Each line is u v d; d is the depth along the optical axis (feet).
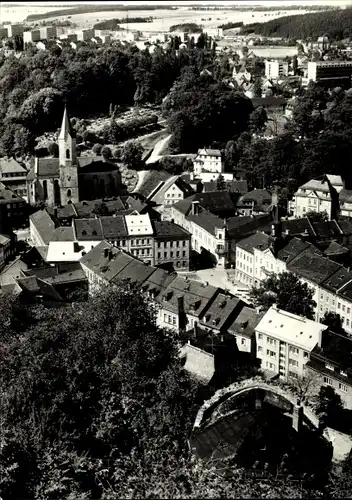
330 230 602.44
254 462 180.75
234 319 418.92
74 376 236.84
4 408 216.33
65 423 217.15
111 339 266.16
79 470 187.32
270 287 462.60
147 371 262.88
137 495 153.79
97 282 490.90
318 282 483.92
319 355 369.50
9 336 289.53
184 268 603.67
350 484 186.19
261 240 558.56
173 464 163.53
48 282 501.56
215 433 187.11
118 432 216.13
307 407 230.68
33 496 182.19
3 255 590.96
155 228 597.52
